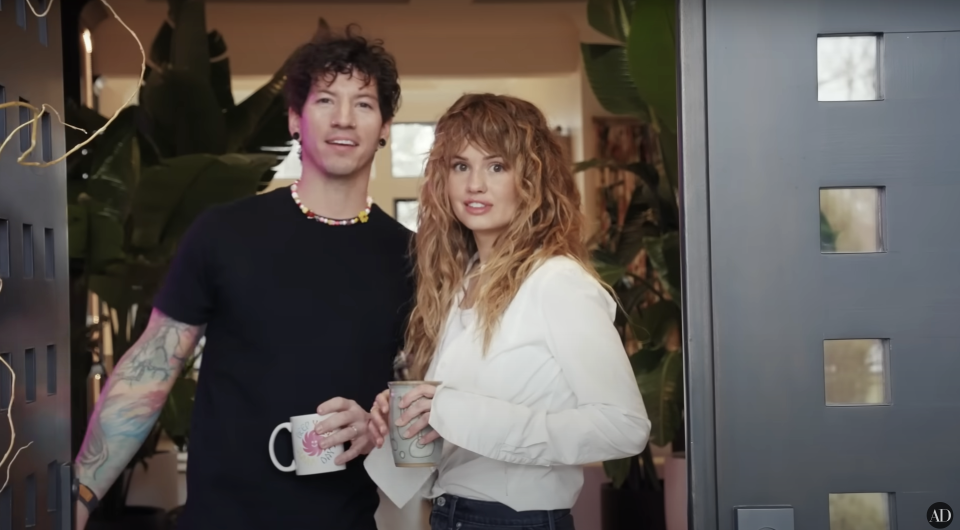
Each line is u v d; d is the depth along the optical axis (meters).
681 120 1.14
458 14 6.78
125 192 3.90
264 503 1.66
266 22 6.74
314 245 1.73
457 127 1.53
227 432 1.68
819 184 1.14
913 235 1.14
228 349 1.71
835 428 1.13
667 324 3.88
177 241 3.83
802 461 1.13
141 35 6.41
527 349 1.43
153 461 4.44
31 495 1.13
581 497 5.12
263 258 1.71
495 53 7.18
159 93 3.92
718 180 1.14
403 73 7.12
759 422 1.13
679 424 3.68
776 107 1.14
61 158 0.99
